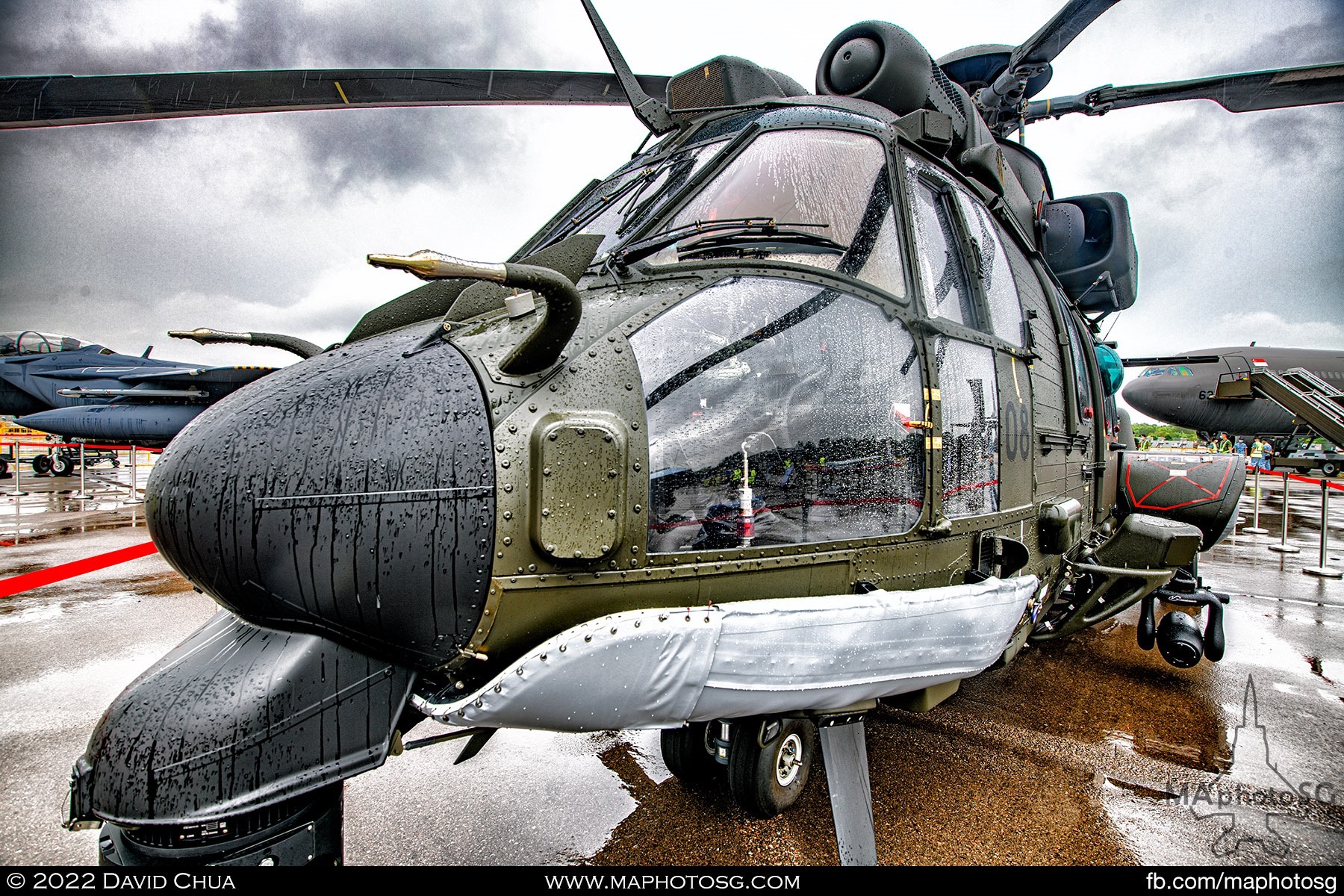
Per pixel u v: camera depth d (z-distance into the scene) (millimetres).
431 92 3750
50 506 10555
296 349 2193
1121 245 4336
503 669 1508
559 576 1463
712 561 1669
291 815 1388
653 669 1435
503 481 1403
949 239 2529
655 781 2717
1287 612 5359
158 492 1499
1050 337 3240
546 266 1744
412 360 1540
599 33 2826
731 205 2186
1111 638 4715
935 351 2195
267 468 1393
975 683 3816
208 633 1588
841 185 2260
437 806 2520
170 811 1274
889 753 2939
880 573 2002
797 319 1938
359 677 1450
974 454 2375
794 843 2264
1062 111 5039
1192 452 4543
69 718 3154
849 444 1977
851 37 3123
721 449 1748
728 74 2803
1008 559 2459
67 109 3219
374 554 1372
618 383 1576
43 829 2307
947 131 2539
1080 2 3713
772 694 1605
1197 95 4570
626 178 2641
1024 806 2508
